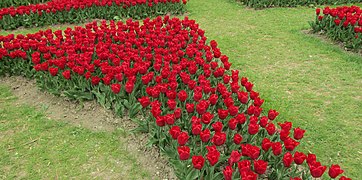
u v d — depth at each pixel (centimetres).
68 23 1191
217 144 390
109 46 741
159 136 505
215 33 1094
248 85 543
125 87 538
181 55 680
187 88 601
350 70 818
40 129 599
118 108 587
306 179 424
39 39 795
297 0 1394
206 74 596
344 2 1453
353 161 520
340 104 671
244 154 394
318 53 916
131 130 544
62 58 652
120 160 525
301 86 745
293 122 612
